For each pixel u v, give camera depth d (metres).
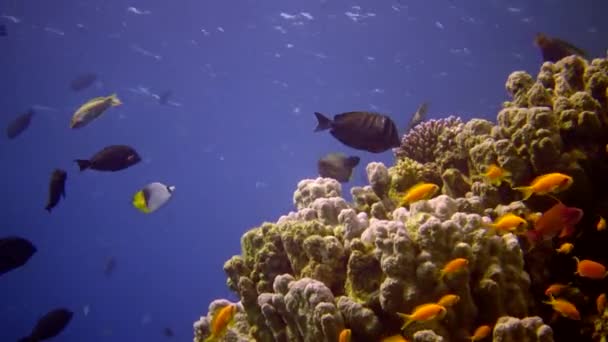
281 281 3.38
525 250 3.65
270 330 3.61
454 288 2.88
